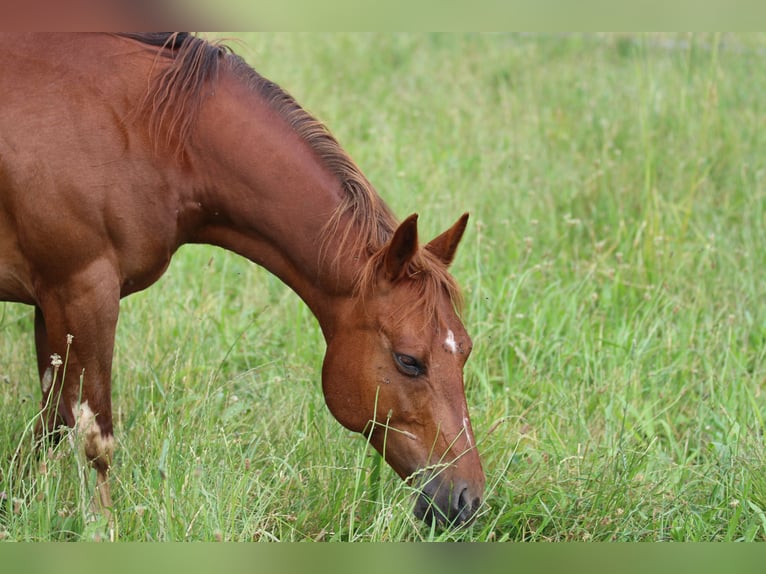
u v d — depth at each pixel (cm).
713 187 950
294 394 644
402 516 512
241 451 580
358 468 527
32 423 534
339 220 509
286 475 565
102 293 510
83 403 528
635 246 841
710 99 1022
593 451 614
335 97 1120
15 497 515
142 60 516
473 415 647
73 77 502
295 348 719
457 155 996
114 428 618
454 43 1359
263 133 521
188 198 528
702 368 727
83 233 499
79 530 513
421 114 1116
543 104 1149
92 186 495
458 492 482
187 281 795
